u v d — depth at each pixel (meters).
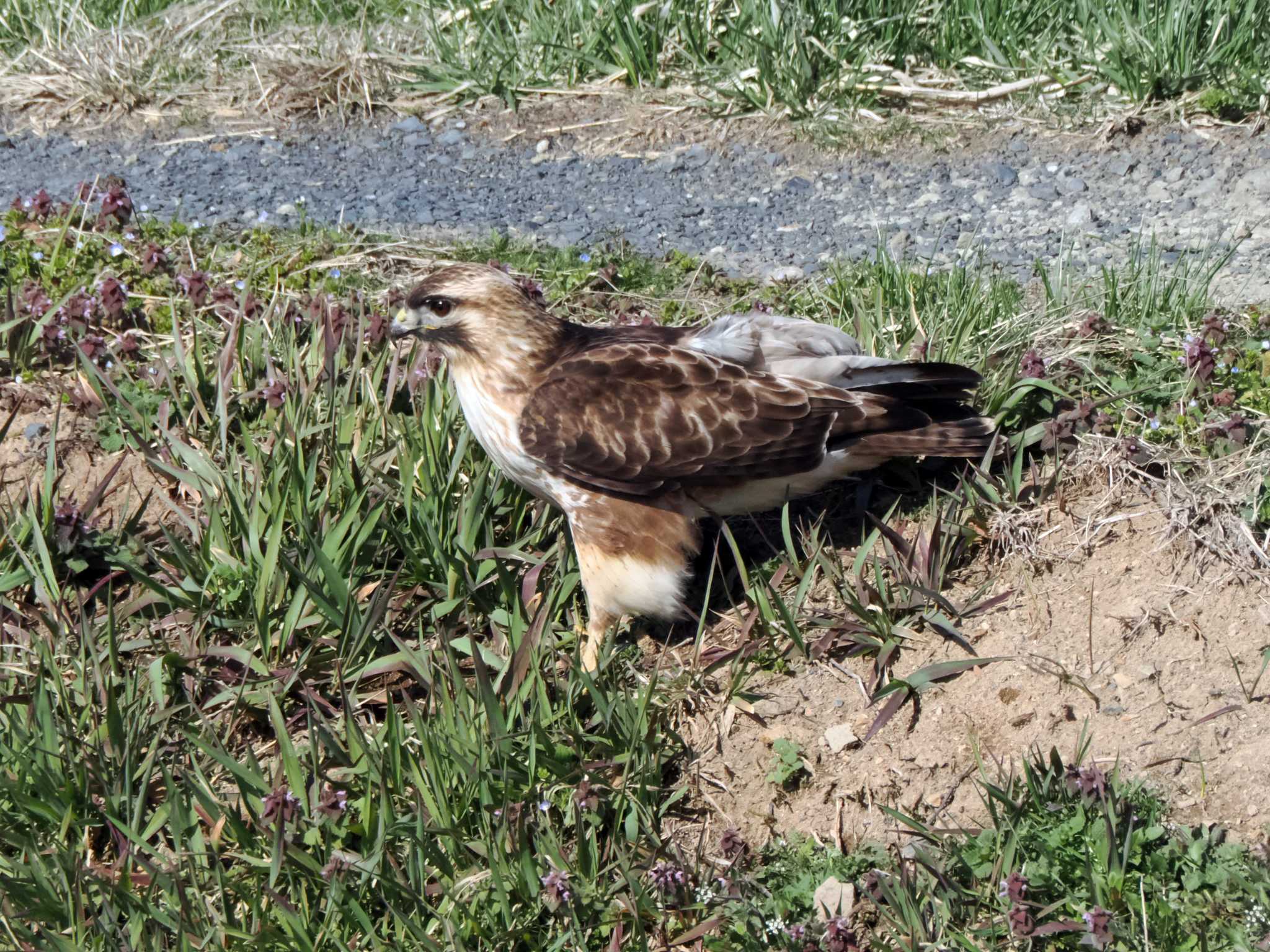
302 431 2.38
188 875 2.10
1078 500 2.33
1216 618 2.22
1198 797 2.12
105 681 2.20
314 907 2.09
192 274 2.63
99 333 2.59
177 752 2.21
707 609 2.29
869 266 2.71
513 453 2.27
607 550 2.27
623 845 2.14
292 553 2.29
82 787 2.13
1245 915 2.04
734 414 2.24
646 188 3.03
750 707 2.23
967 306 2.54
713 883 2.12
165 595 2.27
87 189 2.89
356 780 2.16
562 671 2.28
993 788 2.10
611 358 2.26
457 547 2.32
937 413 2.31
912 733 2.20
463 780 2.14
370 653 2.26
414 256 2.79
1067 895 2.07
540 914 2.09
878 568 2.27
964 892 2.07
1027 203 2.93
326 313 2.49
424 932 2.04
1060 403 2.41
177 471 2.38
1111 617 2.24
